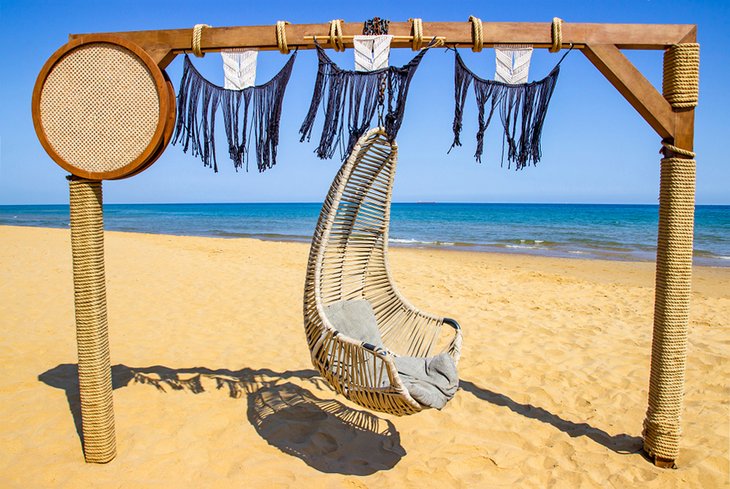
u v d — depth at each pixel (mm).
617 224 35438
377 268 3785
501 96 2988
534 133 2992
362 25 2953
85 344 2803
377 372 3209
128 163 2730
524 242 21766
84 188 2758
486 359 4766
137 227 32312
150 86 2697
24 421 3262
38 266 8430
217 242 15977
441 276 9664
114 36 2711
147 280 7812
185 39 2967
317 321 2938
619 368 4598
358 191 3586
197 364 4441
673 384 2980
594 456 3141
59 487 2641
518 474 2965
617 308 7043
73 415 3365
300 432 3354
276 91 2961
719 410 3748
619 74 2896
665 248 2924
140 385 3920
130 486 2678
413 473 2926
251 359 4625
